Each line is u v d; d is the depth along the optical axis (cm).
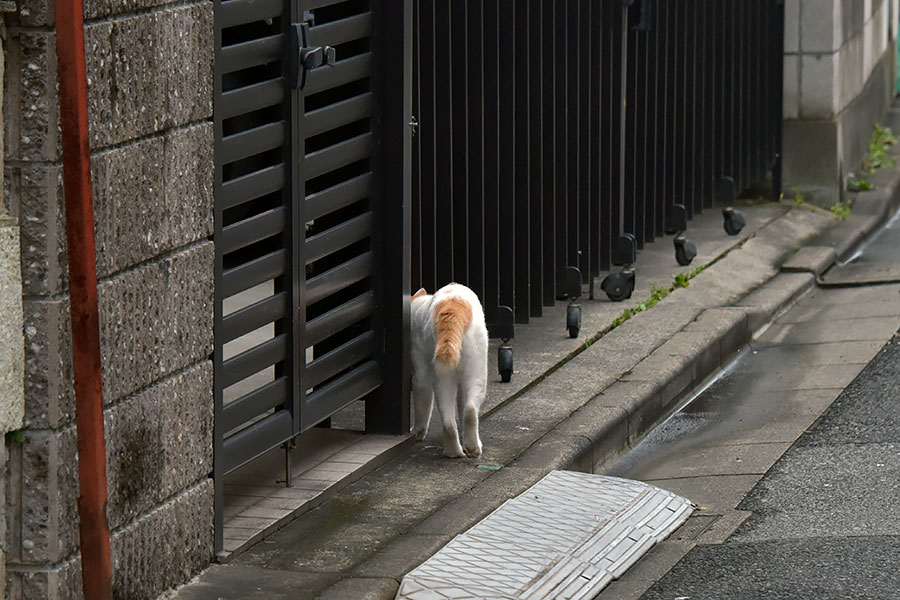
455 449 1048
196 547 811
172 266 767
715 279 1720
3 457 672
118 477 727
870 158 2609
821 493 1044
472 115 1361
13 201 665
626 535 934
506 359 1252
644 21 1659
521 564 855
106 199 702
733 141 2136
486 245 1390
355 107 1002
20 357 668
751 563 896
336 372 999
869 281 1822
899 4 3431
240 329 870
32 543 683
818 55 2177
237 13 840
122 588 734
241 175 899
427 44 1260
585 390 1241
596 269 1638
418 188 1256
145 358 744
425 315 1051
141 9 722
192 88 774
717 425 1261
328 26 960
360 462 1010
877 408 1266
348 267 1008
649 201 1872
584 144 1599
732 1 2081
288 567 836
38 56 656
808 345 1529
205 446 813
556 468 1045
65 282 679
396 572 828
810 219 2133
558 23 1527
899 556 895
